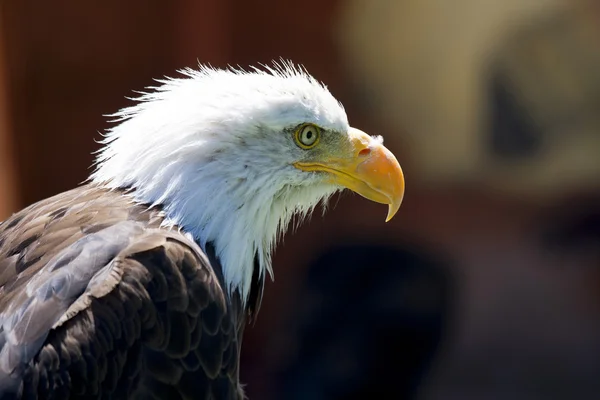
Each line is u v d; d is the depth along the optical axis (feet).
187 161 20.33
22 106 46.32
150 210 20.13
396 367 47.24
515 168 52.29
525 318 51.16
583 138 51.19
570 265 51.96
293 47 49.52
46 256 18.66
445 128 52.39
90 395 16.89
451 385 49.80
